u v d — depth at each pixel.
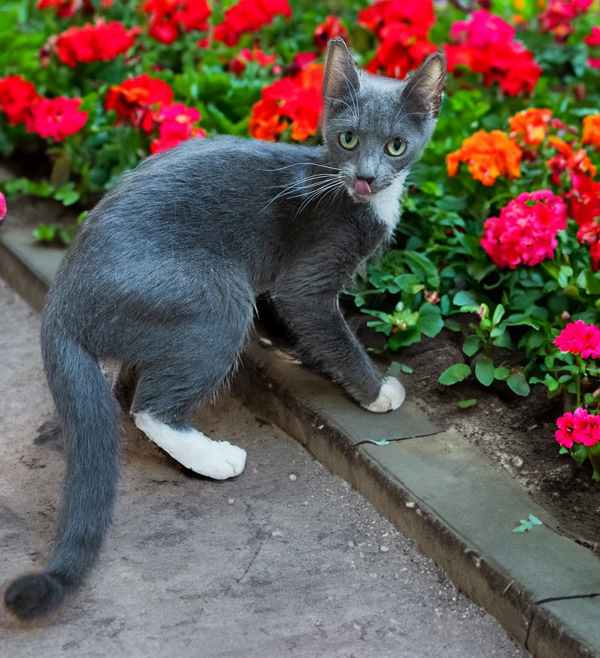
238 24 1.35
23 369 1.04
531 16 1.58
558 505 0.85
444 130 1.22
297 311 0.93
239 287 0.89
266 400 0.98
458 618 0.79
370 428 0.92
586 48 1.46
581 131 1.22
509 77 1.25
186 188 0.89
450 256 1.06
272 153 0.93
